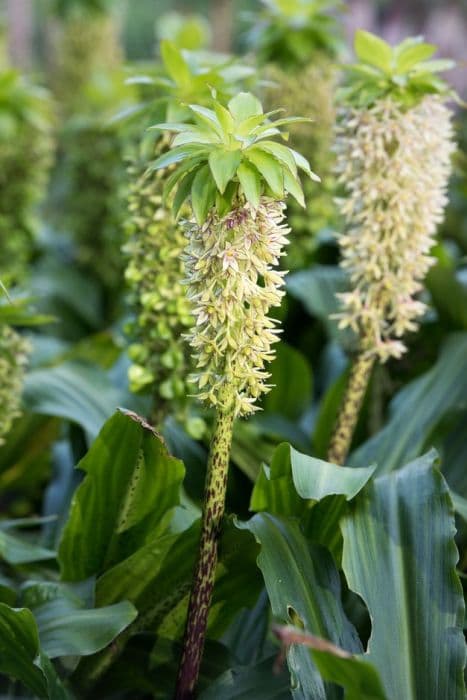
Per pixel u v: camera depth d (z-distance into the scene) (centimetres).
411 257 129
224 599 123
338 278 174
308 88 170
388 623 113
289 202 171
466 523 139
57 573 137
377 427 158
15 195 199
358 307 131
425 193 127
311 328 184
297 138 170
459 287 161
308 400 172
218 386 109
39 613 120
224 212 104
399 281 130
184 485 143
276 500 122
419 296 175
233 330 107
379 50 127
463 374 149
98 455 121
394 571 115
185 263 108
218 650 124
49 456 166
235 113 108
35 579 135
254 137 103
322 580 116
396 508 118
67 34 323
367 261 129
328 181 170
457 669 111
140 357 136
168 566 121
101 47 324
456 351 152
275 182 102
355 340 135
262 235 106
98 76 290
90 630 117
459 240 210
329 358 185
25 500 179
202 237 106
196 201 104
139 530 126
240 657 131
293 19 175
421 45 126
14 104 195
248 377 108
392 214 127
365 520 118
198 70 131
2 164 196
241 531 115
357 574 114
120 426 119
